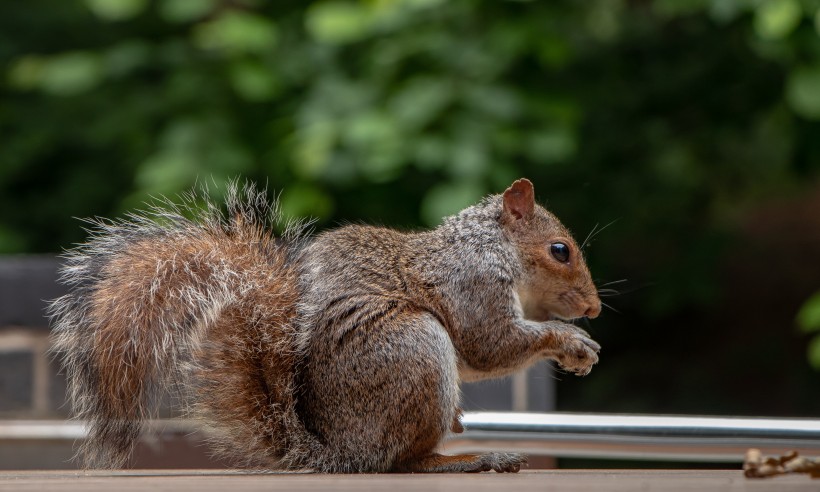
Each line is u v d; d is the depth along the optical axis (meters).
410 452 6.27
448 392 6.33
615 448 6.51
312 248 6.75
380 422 6.25
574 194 15.41
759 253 18.67
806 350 16.97
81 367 6.42
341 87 12.62
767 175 16.55
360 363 6.29
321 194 12.09
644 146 15.82
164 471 6.40
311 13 13.29
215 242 6.80
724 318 17.62
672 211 16.33
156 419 6.46
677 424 6.37
